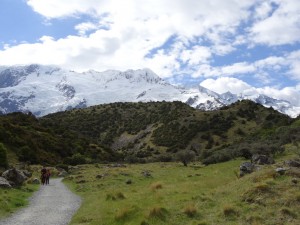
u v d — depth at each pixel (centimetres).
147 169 8219
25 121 14775
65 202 3731
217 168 6775
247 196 2503
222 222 2152
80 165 10656
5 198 3384
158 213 2372
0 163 7312
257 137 15312
